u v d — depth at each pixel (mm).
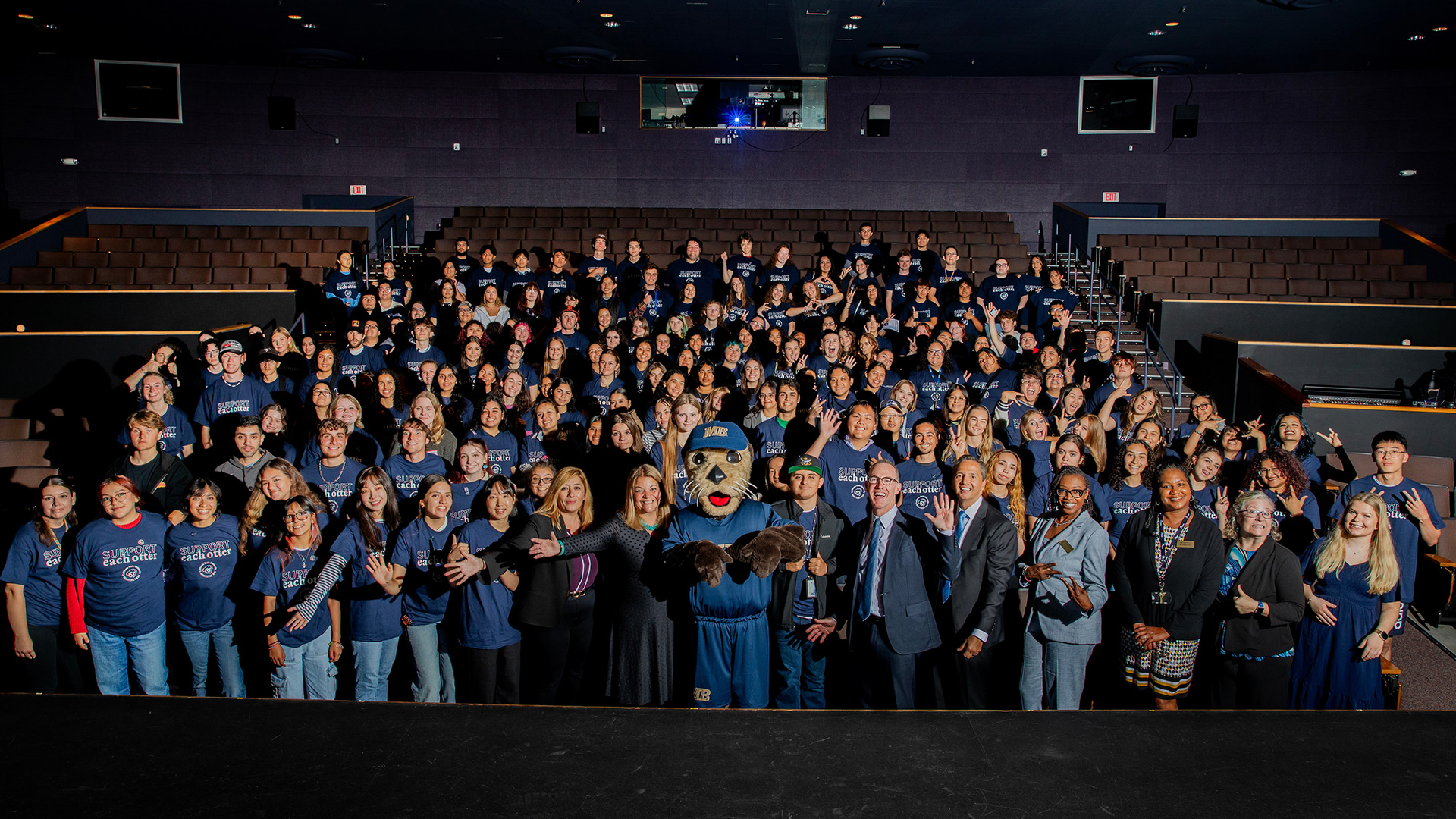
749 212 15062
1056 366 7492
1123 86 15438
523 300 9398
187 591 4297
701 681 3742
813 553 4172
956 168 15867
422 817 1343
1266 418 8602
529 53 13945
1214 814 1369
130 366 8859
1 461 7750
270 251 12953
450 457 5984
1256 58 13867
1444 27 11930
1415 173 14930
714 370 6859
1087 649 3957
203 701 1659
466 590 4051
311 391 6434
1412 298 11914
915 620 3854
